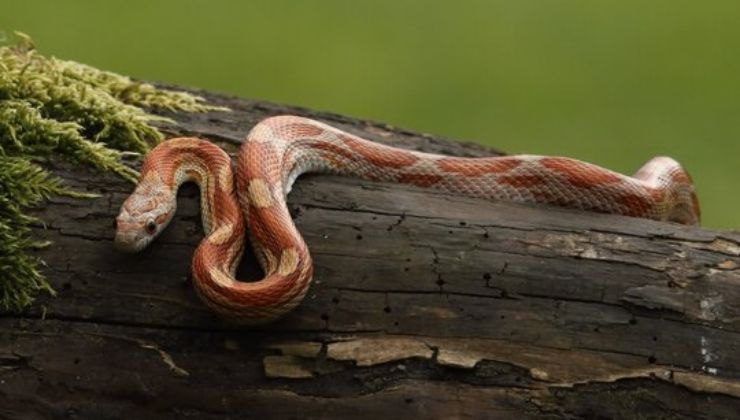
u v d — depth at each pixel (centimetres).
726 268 862
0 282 830
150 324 829
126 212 852
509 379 812
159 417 810
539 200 1010
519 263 859
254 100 1113
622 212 1007
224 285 806
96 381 811
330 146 984
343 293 841
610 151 1791
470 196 969
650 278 853
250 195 892
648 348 823
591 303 842
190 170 921
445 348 820
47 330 826
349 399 805
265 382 812
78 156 906
